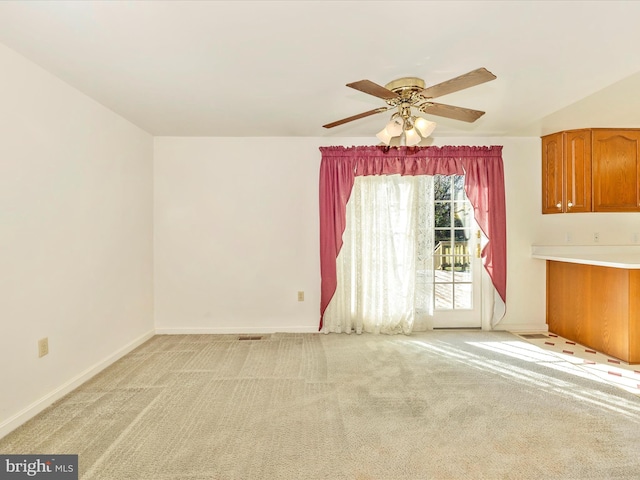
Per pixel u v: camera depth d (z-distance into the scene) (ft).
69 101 8.05
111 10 5.22
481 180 12.30
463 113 7.25
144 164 11.77
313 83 7.89
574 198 11.92
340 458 5.69
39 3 5.04
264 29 5.74
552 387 8.22
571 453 5.80
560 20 5.51
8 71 6.42
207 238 12.57
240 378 8.73
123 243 10.46
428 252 12.57
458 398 7.68
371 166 12.24
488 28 5.73
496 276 12.28
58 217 7.74
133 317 11.07
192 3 5.05
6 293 6.42
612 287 10.14
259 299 12.69
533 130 11.88
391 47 6.32
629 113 10.18
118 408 7.26
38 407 7.07
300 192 12.64
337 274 12.42
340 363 9.70
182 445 6.02
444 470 5.41
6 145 6.41
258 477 5.26
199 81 7.80
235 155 12.54
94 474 5.31
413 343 11.39
